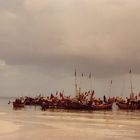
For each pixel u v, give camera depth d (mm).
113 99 146875
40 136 46375
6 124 62062
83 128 59000
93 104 128500
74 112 115438
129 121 77750
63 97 138750
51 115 96312
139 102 141000
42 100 159750
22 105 156125
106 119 83312
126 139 46000
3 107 160250
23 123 66500
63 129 56344
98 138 46250
